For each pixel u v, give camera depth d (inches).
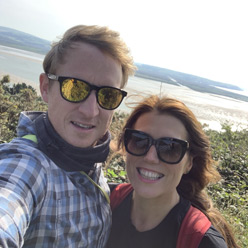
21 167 15.7
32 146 17.6
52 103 18.4
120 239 23.5
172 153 22.9
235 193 68.0
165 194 23.2
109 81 19.0
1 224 12.5
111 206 25.7
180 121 23.7
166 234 21.9
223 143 114.7
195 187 26.8
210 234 20.3
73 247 17.7
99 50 18.6
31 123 19.3
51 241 16.8
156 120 23.5
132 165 24.2
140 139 23.5
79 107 18.1
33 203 15.6
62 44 18.7
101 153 20.0
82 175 19.4
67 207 17.6
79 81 18.1
